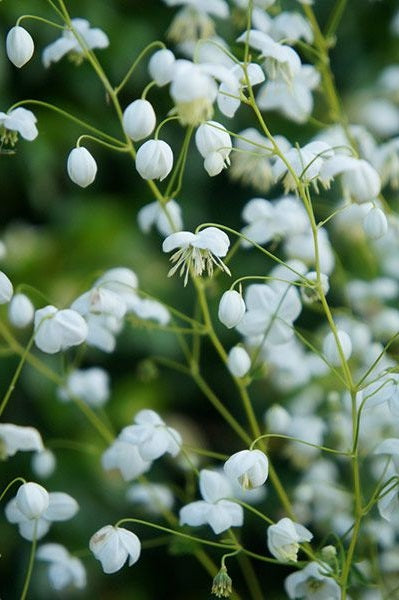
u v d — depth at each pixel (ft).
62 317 1.71
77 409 2.32
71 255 2.40
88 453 2.32
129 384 2.41
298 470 2.31
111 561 1.67
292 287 1.79
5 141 1.74
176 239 1.65
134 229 2.46
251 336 1.82
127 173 2.54
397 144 1.95
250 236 1.86
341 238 2.28
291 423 1.99
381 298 2.08
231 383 2.46
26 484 1.70
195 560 2.34
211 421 2.52
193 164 2.51
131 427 1.76
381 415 1.90
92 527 2.30
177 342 2.38
